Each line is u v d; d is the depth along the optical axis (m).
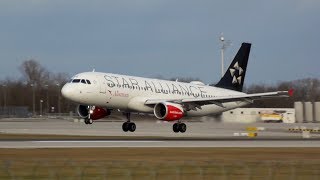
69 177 61.03
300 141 137.75
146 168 65.25
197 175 63.28
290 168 68.31
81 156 92.88
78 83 159.12
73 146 114.94
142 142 128.88
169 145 119.75
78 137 151.25
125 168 64.75
